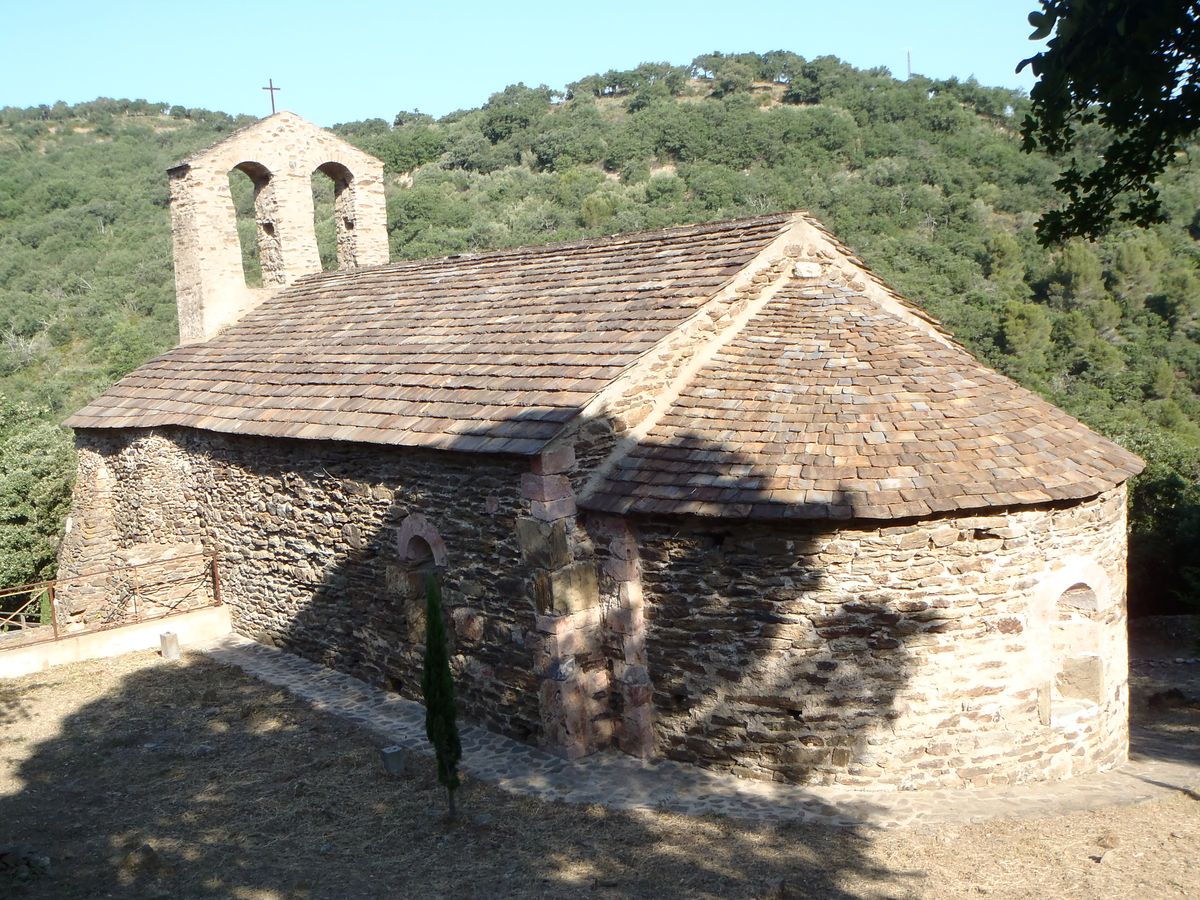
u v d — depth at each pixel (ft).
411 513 40.06
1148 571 70.18
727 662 33.19
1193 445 90.74
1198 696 51.72
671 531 33.65
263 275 65.82
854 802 31.45
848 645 31.86
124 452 59.26
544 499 33.76
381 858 27.96
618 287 42.52
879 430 33.04
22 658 46.91
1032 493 31.53
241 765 35.06
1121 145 31.86
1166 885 25.45
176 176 61.77
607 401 35.22
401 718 39.55
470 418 37.19
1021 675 32.65
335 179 66.44
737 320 39.06
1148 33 19.98
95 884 26.21
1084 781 33.71
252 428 46.37
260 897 25.62
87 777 34.32
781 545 31.94
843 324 38.01
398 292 54.39
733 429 34.40
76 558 61.21
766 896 25.30
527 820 30.42
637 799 31.91
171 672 46.50
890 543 31.35
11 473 75.41
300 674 45.55
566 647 34.55
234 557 51.83
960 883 25.99
